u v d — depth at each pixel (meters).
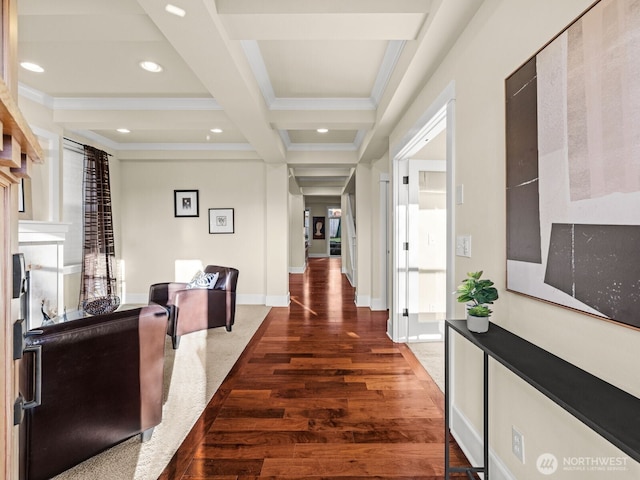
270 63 2.64
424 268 3.61
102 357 1.63
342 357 3.10
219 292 3.77
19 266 0.68
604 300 0.90
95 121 3.49
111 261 4.73
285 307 5.18
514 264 1.32
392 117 3.07
